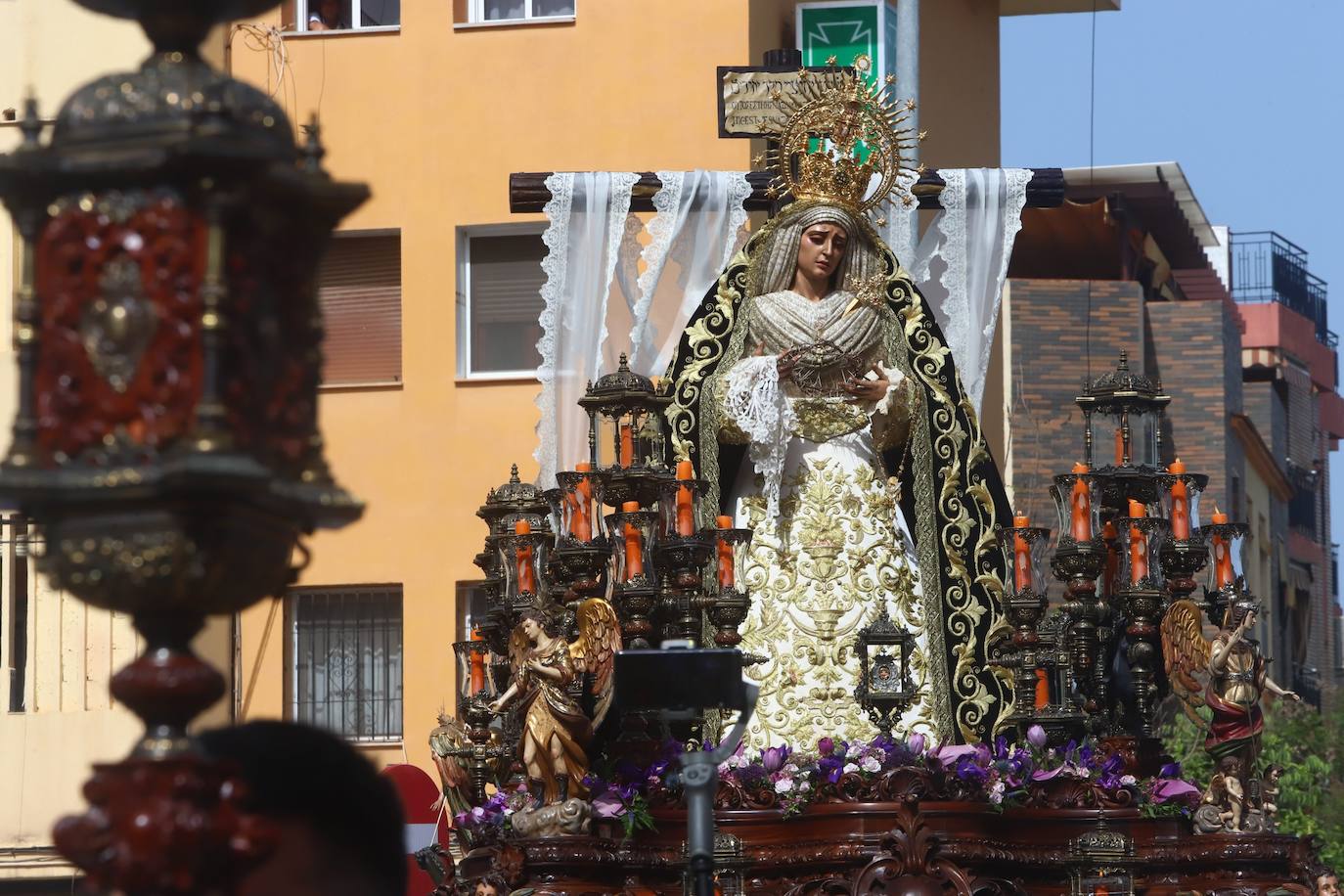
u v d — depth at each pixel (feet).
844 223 75.36
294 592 128.06
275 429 26.05
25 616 118.01
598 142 130.41
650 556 68.08
